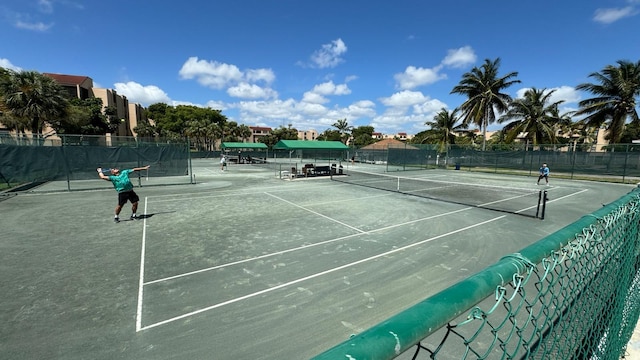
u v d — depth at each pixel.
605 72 28.31
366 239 8.02
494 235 8.47
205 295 5.05
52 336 3.97
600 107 28.84
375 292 5.21
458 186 19.52
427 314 0.82
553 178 25.78
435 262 6.53
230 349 3.78
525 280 1.23
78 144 17.33
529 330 4.07
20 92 26.19
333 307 4.73
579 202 13.91
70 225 9.12
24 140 18.31
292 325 4.27
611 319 2.16
